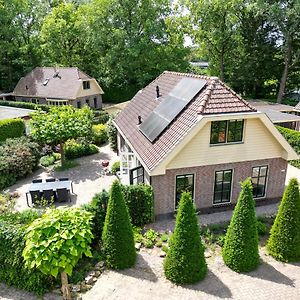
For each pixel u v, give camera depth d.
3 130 23.59
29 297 10.84
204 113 14.74
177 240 10.98
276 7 39.41
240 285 11.17
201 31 46.69
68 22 50.09
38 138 21.61
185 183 15.74
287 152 16.22
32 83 45.22
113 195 11.44
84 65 53.12
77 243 9.77
